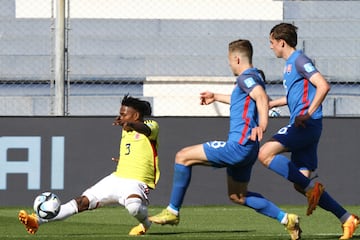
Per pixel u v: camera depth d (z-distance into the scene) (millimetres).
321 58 45938
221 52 47875
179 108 43250
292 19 50125
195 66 46375
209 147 19906
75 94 44938
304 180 20406
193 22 49125
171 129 33500
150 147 21266
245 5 49781
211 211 31375
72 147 33625
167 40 47812
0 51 47156
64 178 33594
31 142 33594
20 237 20844
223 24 49156
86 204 20625
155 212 31125
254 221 27297
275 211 19953
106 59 46281
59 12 35156
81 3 49062
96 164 33625
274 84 45188
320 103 20297
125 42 47812
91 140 33656
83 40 47656
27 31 48625
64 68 35125
